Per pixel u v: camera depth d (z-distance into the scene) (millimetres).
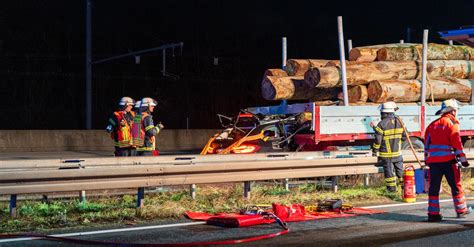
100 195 11609
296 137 15844
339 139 15352
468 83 18109
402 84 16781
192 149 33375
